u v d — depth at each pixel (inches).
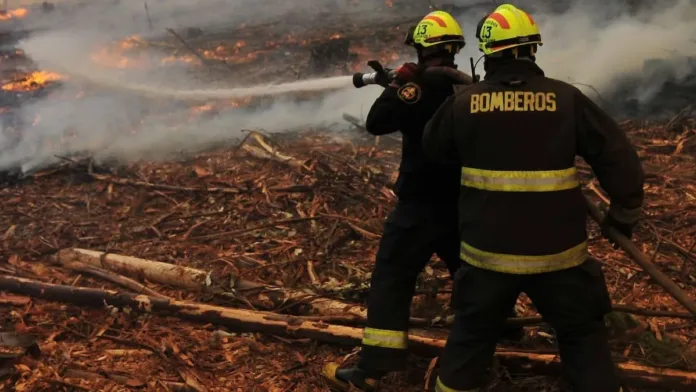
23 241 190.4
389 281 119.6
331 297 152.9
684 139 229.1
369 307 120.3
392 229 119.7
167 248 182.1
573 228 96.0
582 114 93.6
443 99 113.6
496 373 121.6
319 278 163.5
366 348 118.6
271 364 131.8
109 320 148.9
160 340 139.7
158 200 216.7
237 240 185.5
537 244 94.7
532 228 94.6
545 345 130.1
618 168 92.1
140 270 165.8
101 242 187.8
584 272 97.3
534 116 94.0
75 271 172.4
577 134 93.9
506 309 100.7
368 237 182.5
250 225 195.0
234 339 140.1
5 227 201.2
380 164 231.6
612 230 101.0
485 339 102.1
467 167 99.0
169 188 221.6
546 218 94.3
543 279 97.7
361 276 158.6
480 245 97.4
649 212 183.3
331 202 204.7
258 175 229.8
